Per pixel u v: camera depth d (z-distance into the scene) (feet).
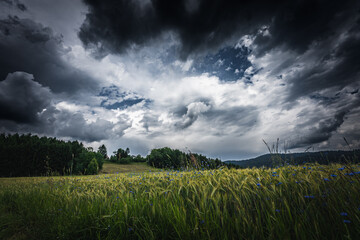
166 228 6.77
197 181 11.07
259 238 5.25
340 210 5.61
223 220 6.22
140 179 18.88
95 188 17.38
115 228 7.69
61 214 10.75
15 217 13.12
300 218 5.53
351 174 7.51
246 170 14.11
